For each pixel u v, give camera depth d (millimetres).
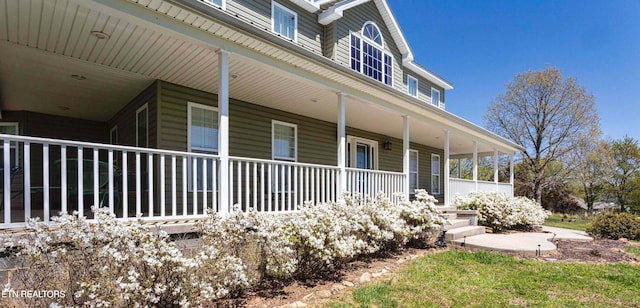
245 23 3668
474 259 5012
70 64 4453
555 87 20078
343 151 5629
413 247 5844
